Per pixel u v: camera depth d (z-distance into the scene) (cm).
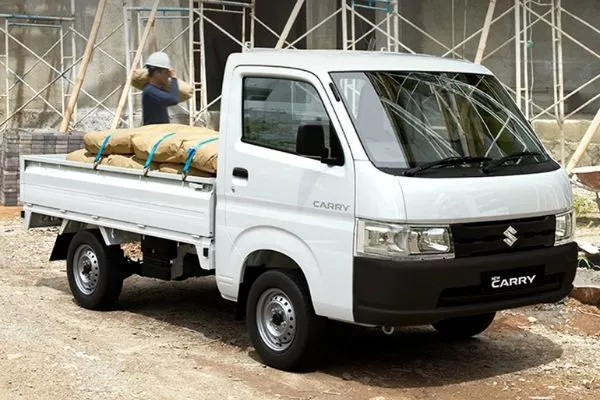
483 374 768
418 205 685
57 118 1822
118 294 950
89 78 1827
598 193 1240
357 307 695
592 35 1666
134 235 926
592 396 717
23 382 721
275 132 764
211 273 881
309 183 726
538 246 745
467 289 705
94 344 830
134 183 881
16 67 1802
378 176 690
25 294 1017
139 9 1753
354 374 760
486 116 785
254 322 776
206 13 2033
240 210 779
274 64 773
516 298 729
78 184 942
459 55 1691
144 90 1114
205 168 816
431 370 777
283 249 743
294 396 704
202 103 1802
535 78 1675
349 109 726
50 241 1310
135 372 754
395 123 734
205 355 805
